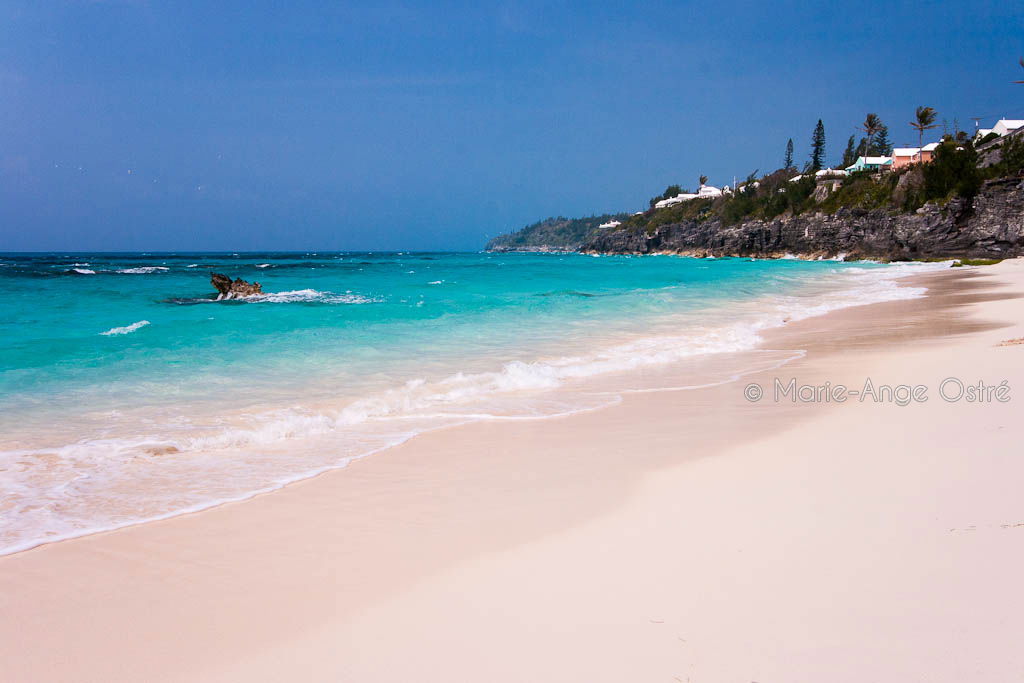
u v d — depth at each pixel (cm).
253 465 633
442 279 4284
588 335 1577
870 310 2150
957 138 10038
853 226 8362
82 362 1135
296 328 1599
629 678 280
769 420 759
